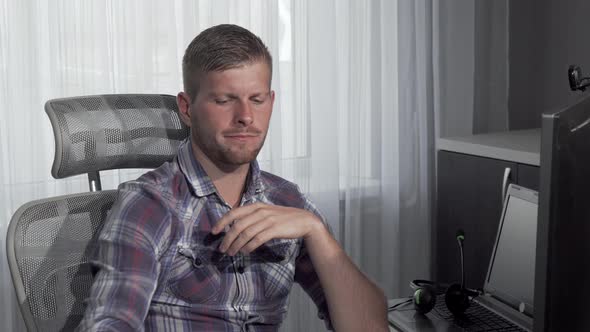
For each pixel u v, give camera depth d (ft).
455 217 8.55
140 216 4.23
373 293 4.69
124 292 3.96
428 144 10.48
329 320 4.81
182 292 4.33
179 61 9.15
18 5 8.40
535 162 7.38
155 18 8.98
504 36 10.53
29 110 8.54
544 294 3.53
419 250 10.72
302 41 9.63
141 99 5.22
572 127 3.51
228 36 4.25
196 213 4.41
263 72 4.28
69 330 4.50
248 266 4.50
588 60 9.53
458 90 10.46
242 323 4.48
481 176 8.13
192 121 4.39
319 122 9.85
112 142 5.04
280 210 4.44
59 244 4.58
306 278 4.92
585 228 3.59
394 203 10.46
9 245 4.48
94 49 8.76
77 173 5.02
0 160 8.44
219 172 4.47
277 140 9.60
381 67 10.12
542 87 10.32
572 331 3.61
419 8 10.16
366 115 10.19
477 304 6.34
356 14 9.90
